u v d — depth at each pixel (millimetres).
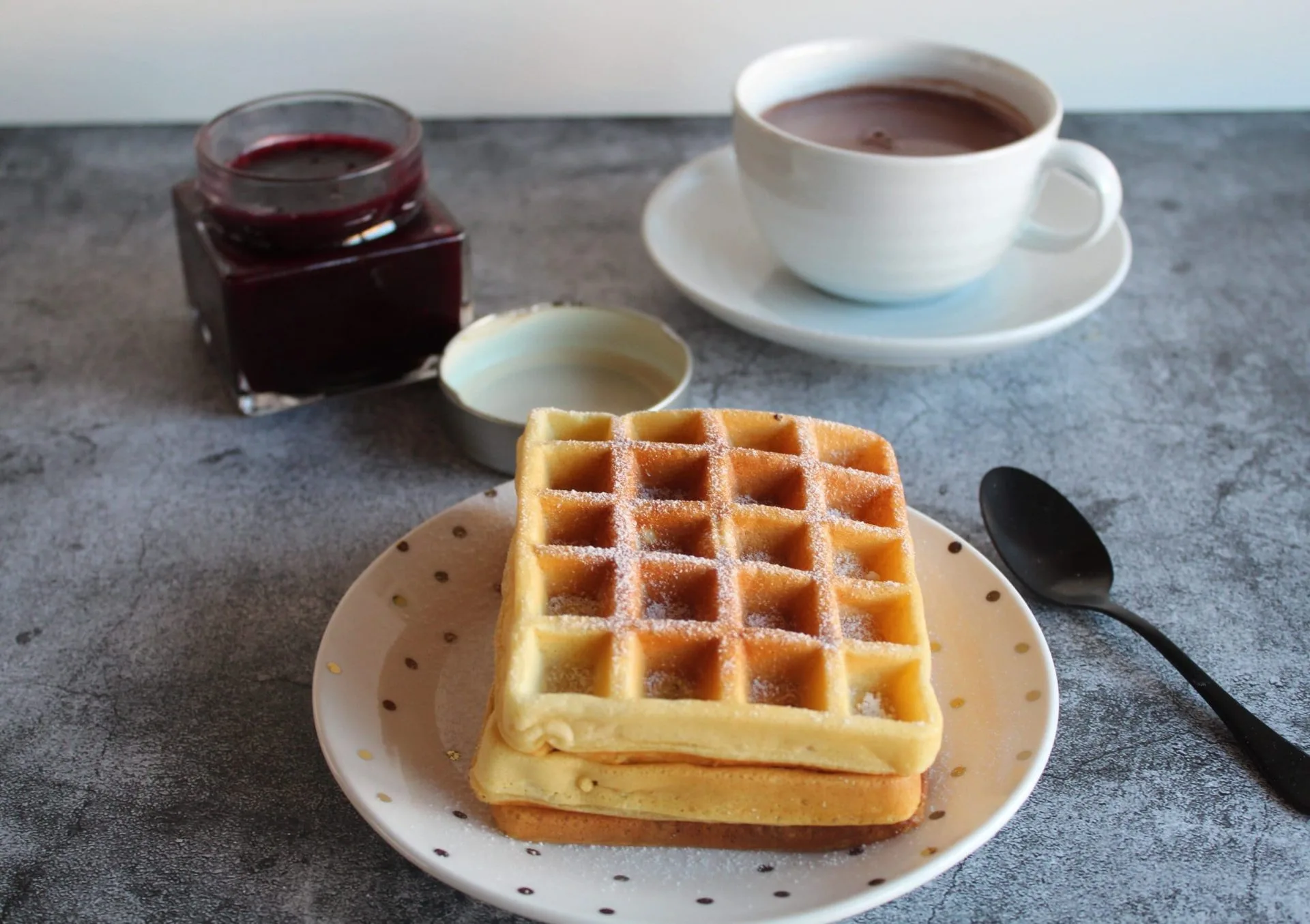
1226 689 413
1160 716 407
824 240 493
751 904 347
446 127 658
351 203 473
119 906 365
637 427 420
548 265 568
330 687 383
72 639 424
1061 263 532
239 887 370
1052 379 520
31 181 612
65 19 621
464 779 375
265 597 438
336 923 364
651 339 494
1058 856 376
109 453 484
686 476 410
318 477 478
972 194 478
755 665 368
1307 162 646
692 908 345
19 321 536
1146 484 477
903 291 504
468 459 487
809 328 492
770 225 505
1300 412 508
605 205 607
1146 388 516
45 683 412
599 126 665
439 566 416
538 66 653
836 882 352
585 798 360
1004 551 445
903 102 538
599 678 363
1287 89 677
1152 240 590
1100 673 418
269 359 487
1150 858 376
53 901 366
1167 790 390
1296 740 401
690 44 652
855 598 380
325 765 395
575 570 381
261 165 496
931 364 521
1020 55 662
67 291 552
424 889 371
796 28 649
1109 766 396
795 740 354
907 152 505
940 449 488
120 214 595
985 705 386
